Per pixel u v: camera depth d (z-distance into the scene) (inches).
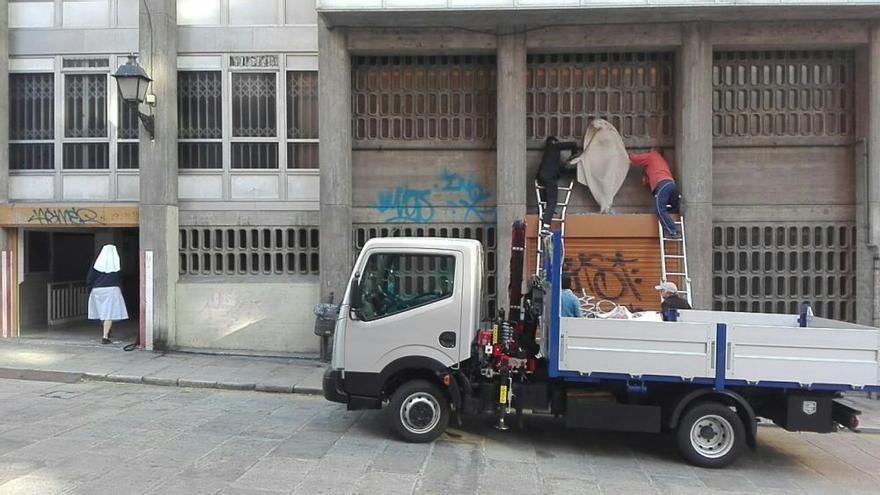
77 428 273.0
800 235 423.5
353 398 267.0
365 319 267.0
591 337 248.8
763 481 236.2
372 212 444.1
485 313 358.9
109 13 462.3
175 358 423.5
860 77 414.3
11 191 466.9
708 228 408.5
